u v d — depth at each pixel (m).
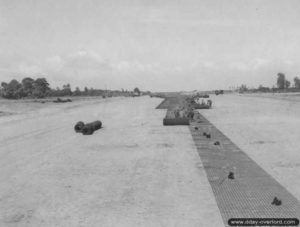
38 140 26.20
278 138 23.31
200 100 85.25
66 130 31.61
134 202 11.23
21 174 15.66
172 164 16.48
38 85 125.25
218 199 11.27
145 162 17.12
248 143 21.72
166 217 9.84
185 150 19.88
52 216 10.23
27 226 9.54
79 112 54.22
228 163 16.33
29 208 11.03
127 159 17.97
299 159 16.89
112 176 14.60
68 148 22.00
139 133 27.92
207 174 14.44
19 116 49.44
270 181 13.17
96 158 18.50
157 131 28.80
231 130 28.14
